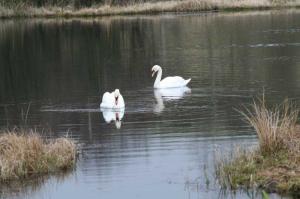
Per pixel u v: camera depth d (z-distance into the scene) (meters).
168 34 43.81
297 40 36.66
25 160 13.75
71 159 14.23
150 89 23.70
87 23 53.94
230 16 53.88
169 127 17.33
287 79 24.33
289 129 14.01
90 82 26.27
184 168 13.52
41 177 13.41
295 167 12.33
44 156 13.98
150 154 14.70
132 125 17.84
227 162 13.06
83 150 15.34
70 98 22.62
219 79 25.09
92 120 18.73
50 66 32.22
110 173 13.45
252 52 32.75
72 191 12.53
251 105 19.75
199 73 26.94
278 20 48.66
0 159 13.59
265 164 12.64
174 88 23.61
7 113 20.55
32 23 55.75
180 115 18.81
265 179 12.04
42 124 18.56
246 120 17.73
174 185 12.54
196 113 19.02
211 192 12.02
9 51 39.47
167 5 60.41
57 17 59.88
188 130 16.88
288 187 11.64
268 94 21.44
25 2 61.91
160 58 32.75
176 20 52.62
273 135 13.15
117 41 41.75
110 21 54.69
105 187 12.64
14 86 26.38
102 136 16.69
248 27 44.97
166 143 15.63
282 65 27.97
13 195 12.49
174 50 35.75
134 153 14.86
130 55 34.91
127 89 23.98
